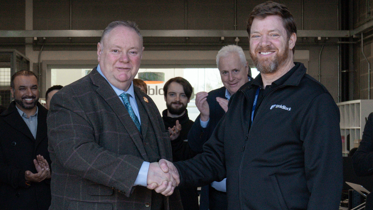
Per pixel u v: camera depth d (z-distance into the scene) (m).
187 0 7.67
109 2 7.62
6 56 6.55
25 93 2.88
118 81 1.93
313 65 7.72
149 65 7.70
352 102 6.73
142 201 1.82
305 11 7.76
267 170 1.61
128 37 1.91
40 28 7.56
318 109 1.56
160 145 2.03
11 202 2.67
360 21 7.33
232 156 1.77
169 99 3.39
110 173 1.65
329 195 1.49
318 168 1.51
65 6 7.60
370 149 2.42
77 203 1.74
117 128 1.84
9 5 7.54
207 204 2.66
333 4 7.76
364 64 7.22
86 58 7.62
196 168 1.92
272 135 1.62
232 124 1.81
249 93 1.80
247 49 7.67
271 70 1.71
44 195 2.74
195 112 7.69
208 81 7.75
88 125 1.75
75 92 1.81
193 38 7.73
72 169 1.66
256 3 7.68
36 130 2.91
